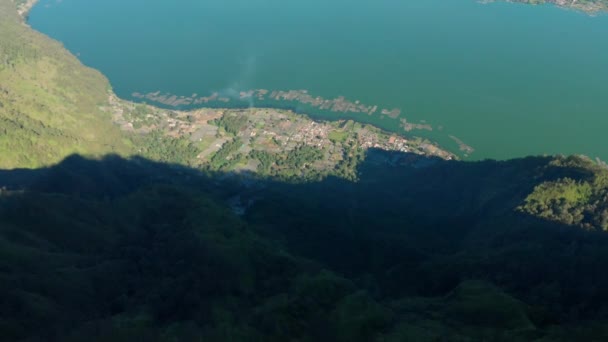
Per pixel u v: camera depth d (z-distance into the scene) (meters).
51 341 103.19
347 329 114.56
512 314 115.50
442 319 120.94
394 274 165.25
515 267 143.62
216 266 136.38
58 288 123.00
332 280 134.38
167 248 153.38
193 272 134.62
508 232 173.88
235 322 115.06
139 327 110.81
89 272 134.50
